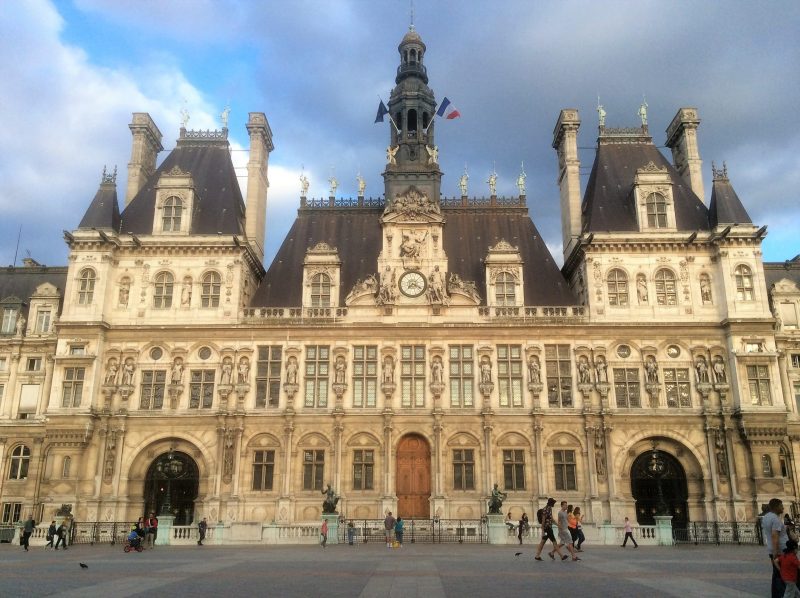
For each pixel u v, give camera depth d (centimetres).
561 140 7438
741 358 5831
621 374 5984
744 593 2075
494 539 4666
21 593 2059
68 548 4656
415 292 6206
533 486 5709
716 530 5303
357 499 5688
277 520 5619
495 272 6328
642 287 6172
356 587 2197
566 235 7200
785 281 6800
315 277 6344
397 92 7425
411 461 5853
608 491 5656
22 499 6316
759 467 5616
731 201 6309
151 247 6297
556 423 5850
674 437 5788
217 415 5844
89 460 5762
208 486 5753
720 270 6125
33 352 6725
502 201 7188
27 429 6481
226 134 7312
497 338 6050
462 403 5919
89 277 6159
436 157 7194
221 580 2411
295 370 5975
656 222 6372
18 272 7338
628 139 7244
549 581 2364
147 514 5784
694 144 7050
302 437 5847
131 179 7056
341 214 7175
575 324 6025
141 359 6053
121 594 2036
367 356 6053
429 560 3269
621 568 2850
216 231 6506
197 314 6159
